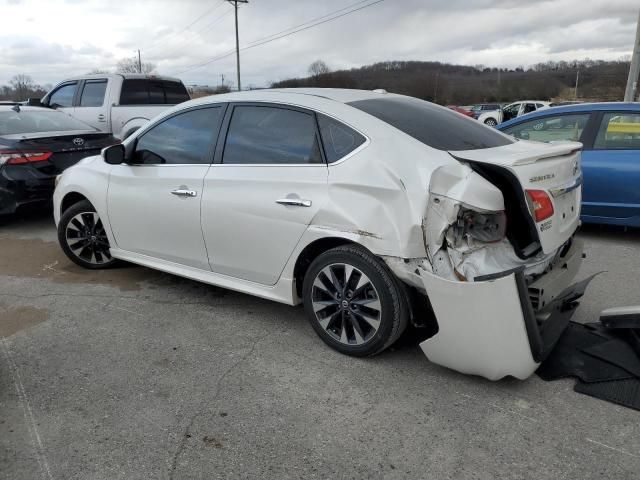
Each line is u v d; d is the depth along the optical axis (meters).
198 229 3.92
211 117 3.95
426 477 2.36
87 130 7.73
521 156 2.93
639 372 2.97
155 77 10.85
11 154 6.46
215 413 2.84
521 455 2.48
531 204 2.87
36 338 3.76
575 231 3.54
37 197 6.65
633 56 17.48
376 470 2.41
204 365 3.34
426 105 3.93
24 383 3.17
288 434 2.66
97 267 5.17
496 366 2.81
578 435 2.60
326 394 3.00
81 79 10.62
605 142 5.80
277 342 3.63
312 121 3.42
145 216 4.30
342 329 3.36
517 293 2.65
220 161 3.81
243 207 3.60
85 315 4.14
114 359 3.44
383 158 3.04
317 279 3.37
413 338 3.62
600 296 4.32
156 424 2.76
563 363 3.15
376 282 3.08
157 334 3.79
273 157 3.54
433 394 2.97
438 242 2.86
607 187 5.72
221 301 4.38
